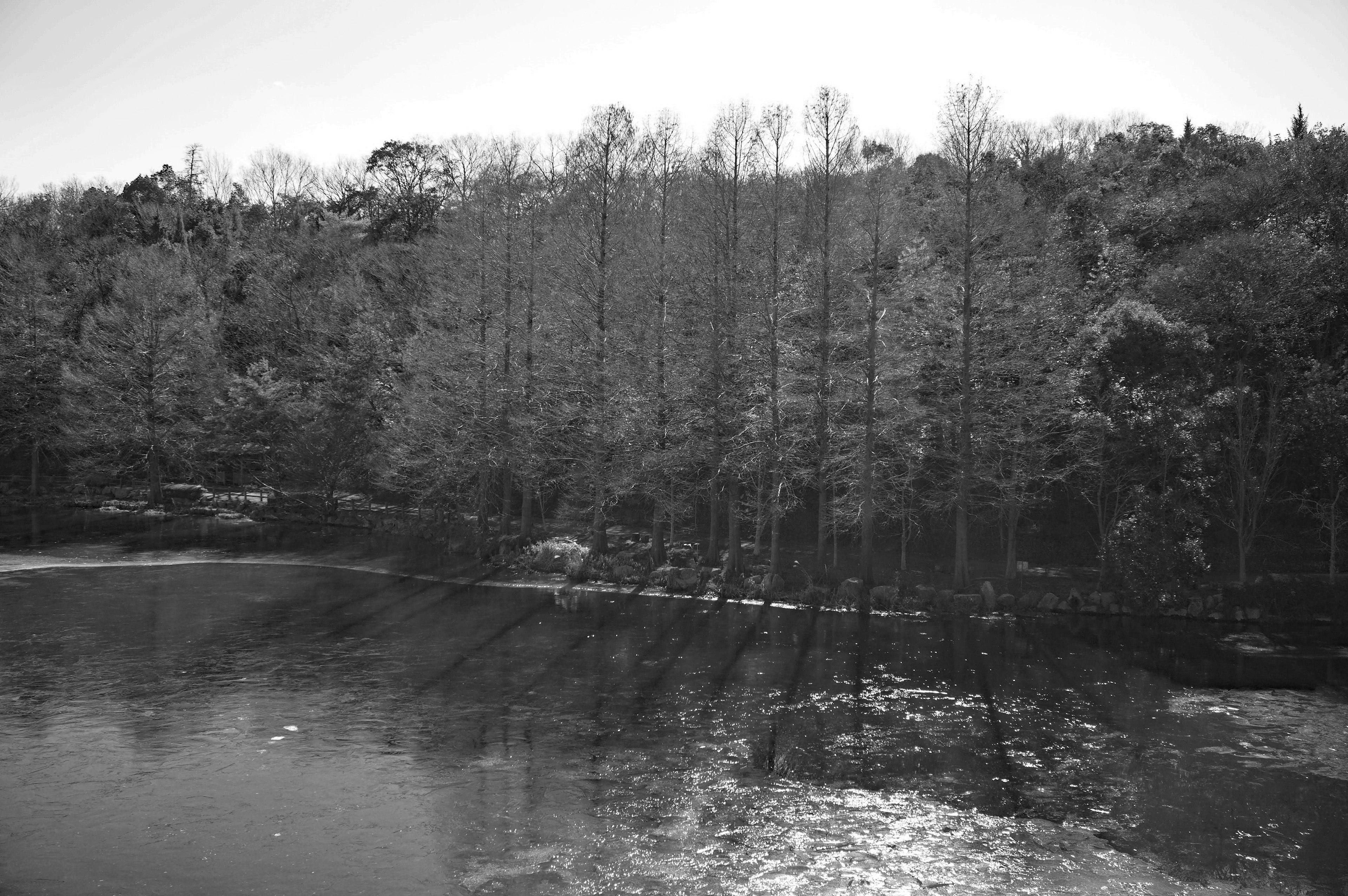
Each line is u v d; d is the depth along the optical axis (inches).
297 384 2508.6
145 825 636.7
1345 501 1503.4
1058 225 2010.3
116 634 1202.6
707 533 2053.4
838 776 753.0
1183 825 665.6
